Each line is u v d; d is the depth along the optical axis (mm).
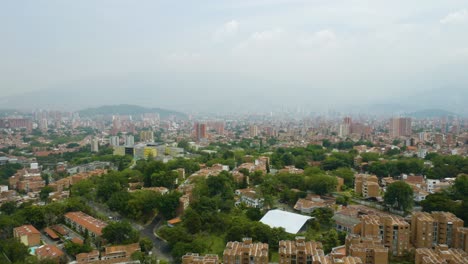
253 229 190625
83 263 164750
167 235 198375
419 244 183500
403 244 179500
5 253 178750
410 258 174625
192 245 177500
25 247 179500
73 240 196250
